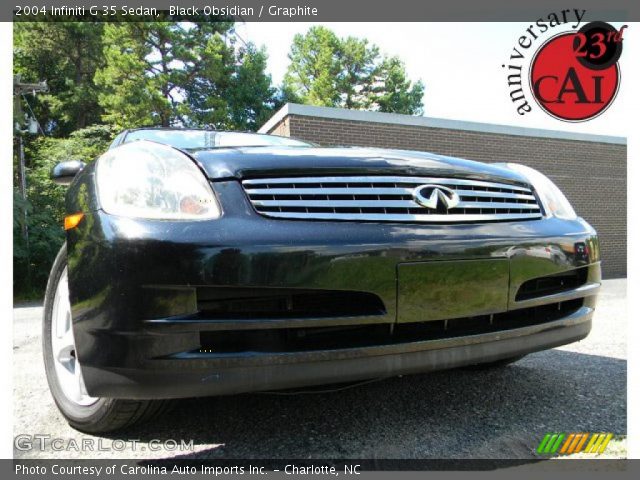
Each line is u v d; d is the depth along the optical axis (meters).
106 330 1.28
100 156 1.68
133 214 1.33
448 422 1.68
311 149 1.70
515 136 9.39
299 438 1.55
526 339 1.68
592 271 1.90
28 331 4.07
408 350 1.44
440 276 1.47
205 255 1.25
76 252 1.39
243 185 1.40
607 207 10.51
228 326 1.27
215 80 21.28
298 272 1.30
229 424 1.67
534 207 1.86
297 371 1.31
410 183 1.58
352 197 1.48
